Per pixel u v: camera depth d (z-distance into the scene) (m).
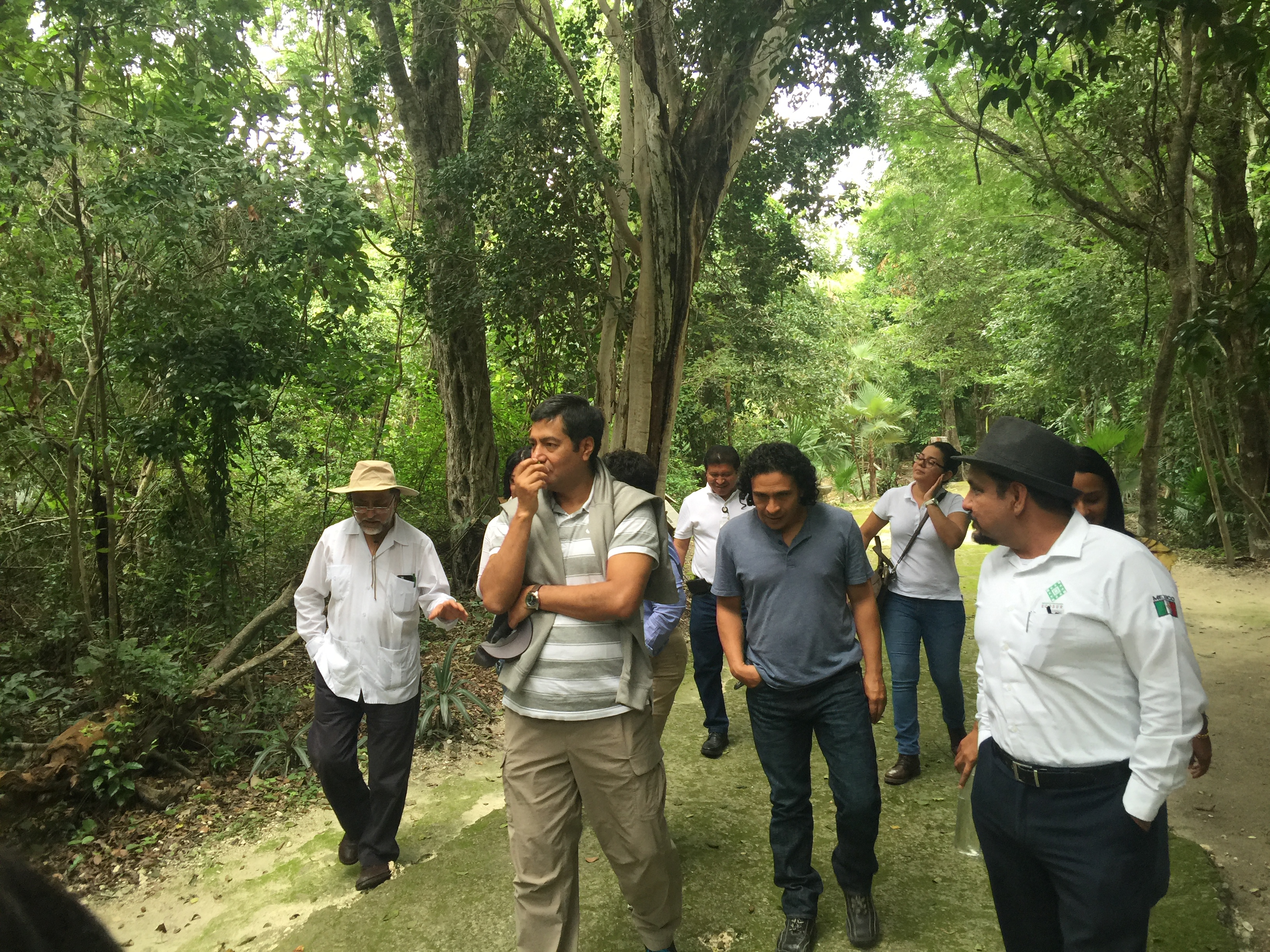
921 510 4.29
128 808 4.19
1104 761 1.92
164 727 4.50
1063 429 17.39
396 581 3.55
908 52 10.66
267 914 3.37
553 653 2.57
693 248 7.88
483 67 8.32
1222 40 4.73
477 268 7.91
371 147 9.52
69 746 4.03
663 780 2.68
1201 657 6.70
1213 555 11.05
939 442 4.29
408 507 9.27
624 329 8.41
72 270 6.15
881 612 4.43
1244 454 10.84
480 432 8.95
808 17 6.05
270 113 6.71
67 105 4.84
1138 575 1.90
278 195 5.70
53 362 5.36
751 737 5.07
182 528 6.52
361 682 3.48
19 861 0.63
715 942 3.09
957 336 22.77
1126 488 13.70
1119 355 13.48
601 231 7.82
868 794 2.90
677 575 3.62
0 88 4.65
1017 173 12.49
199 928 3.29
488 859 3.74
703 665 4.75
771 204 11.62
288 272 5.74
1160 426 8.10
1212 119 8.42
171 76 6.34
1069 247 13.56
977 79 10.08
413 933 3.21
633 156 7.92
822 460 23.12
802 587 2.93
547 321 8.77
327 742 3.47
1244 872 3.44
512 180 7.54
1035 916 2.14
